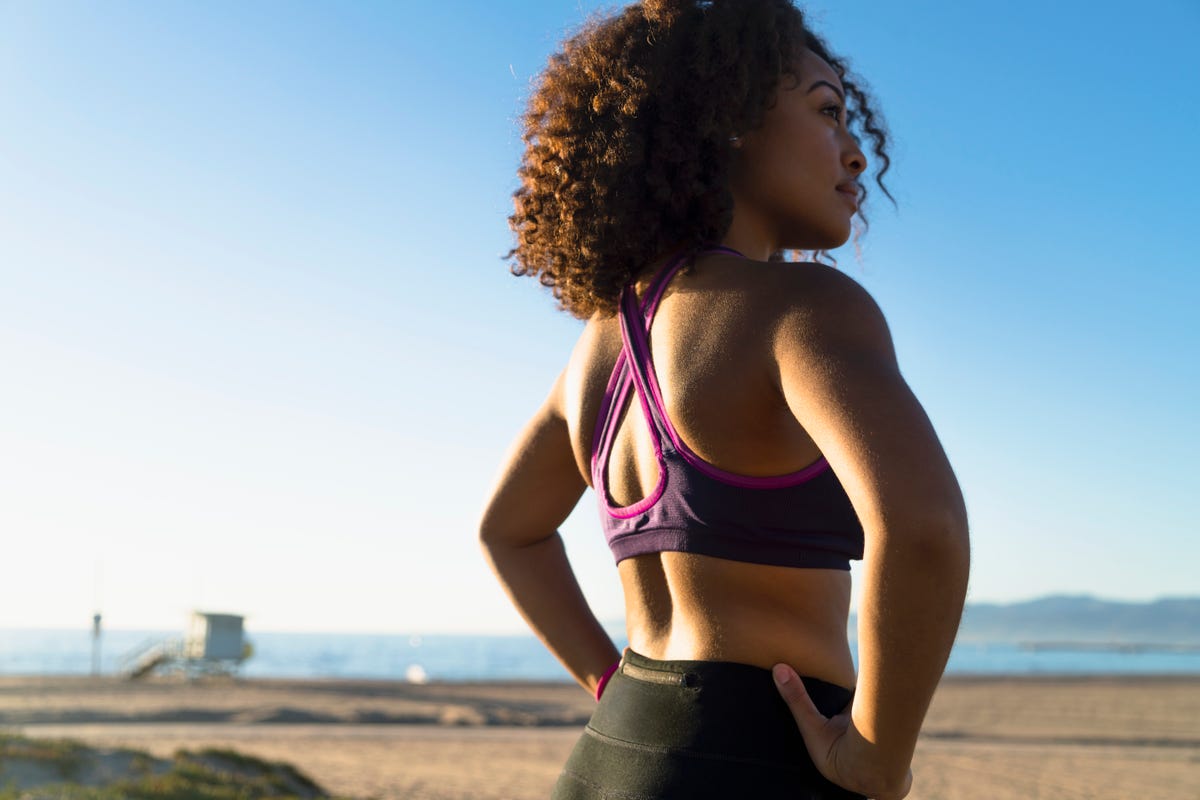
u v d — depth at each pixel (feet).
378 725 89.45
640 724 3.31
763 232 4.00
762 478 3.21
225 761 43.47
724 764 3.10
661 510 3.41
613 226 3.76
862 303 3.09
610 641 4.66
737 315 3.26
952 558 2.56
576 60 4.10
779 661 3.23
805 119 3.95
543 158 4.06
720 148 3.79
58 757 36.24
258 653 501.56
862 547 3.39
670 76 3.79
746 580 3.25
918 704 2.68
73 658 397.60
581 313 4.20
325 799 40.78
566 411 4.19
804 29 4.23
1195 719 106.83
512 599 4.69
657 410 3.44
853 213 4.12
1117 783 56.39
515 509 4.65
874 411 2.73
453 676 292.61
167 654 158.20
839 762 2.93
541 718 97.55
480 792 48.19
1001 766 62.75
